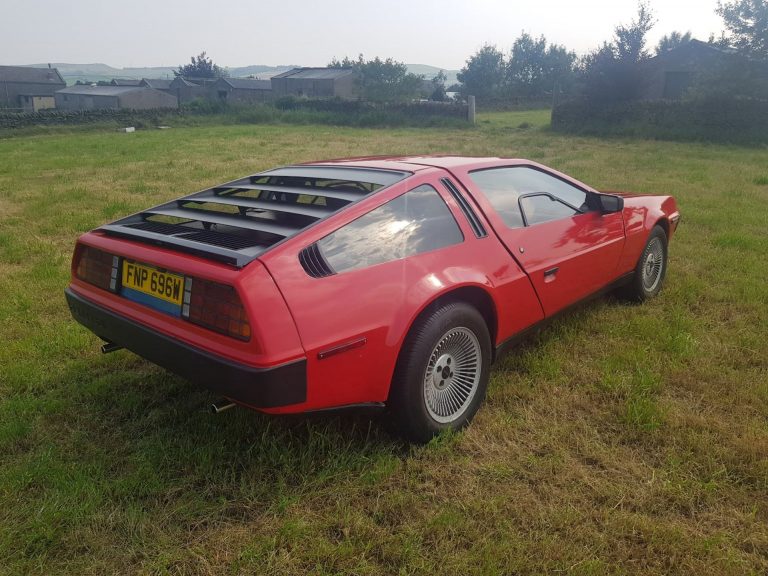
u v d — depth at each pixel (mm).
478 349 3031
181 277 2537
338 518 2361
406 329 2643
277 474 2621
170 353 2557
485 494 2516
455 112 30984
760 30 20828
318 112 35125
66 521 2355
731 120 20516
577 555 2154
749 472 2625
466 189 3238
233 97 75312
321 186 3191
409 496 2482
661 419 3020
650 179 11531
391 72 58188
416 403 2723
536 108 47312
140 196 10055
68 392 3432
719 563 2115
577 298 3904
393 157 3750
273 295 2314
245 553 2162
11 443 2920
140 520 2342
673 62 32812
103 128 31438
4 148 21250
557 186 3926
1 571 2100
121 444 2918
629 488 2529
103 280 3008
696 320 4363
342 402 2549
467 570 2105
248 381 2271
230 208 3439
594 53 25234
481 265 3072
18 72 67688
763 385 3361
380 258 2682
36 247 6590
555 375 3531
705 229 7266
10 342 4105
